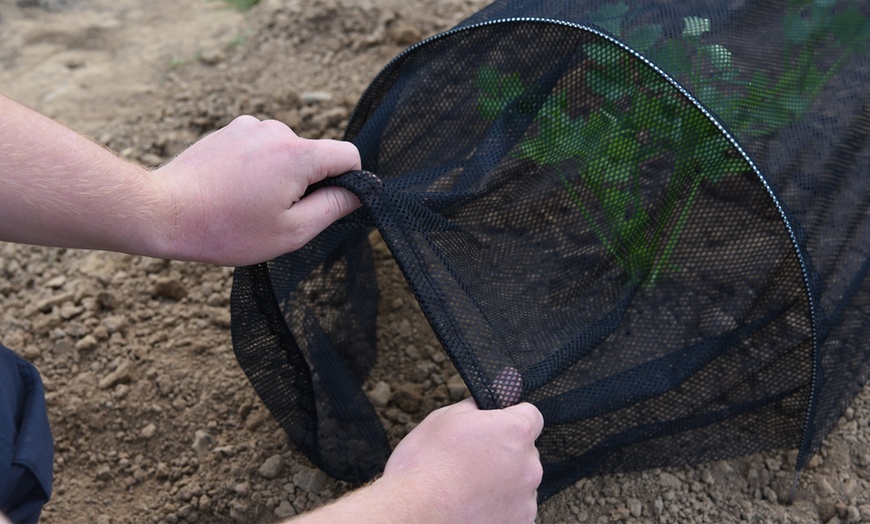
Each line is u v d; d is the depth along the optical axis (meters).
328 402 1.79
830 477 1.82
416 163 1.82
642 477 1.85
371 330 2.03
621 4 1.59
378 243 2.25
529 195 1.64
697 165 1.53
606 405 1.57
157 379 2.04
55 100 2.84
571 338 1.50
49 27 3.17
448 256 1.50
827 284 1.59
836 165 1.64
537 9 1.64
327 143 1.51
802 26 1.65
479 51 1.72
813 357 1.53
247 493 1.87
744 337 1.64
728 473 1.85
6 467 1.38
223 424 1.98
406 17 2.90
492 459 1.33
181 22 3.15
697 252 1.59
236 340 1.73
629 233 1.58
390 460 1.36
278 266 1.68
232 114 2.63
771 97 1.56
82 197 1.44
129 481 1.92
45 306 2.21
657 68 1.42
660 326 1.61
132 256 2.29
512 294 1.57
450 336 1.40
